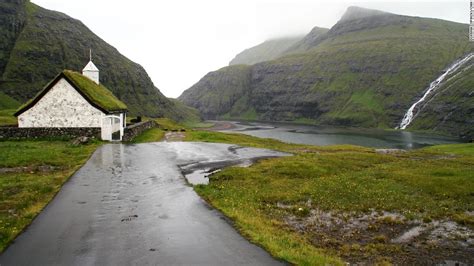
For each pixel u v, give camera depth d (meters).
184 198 22.47
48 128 54.53
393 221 20.83
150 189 24.53
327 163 40.06
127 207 20.05
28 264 12.56
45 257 13.17
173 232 16.14
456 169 37.16
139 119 87.44
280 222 19.81
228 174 31.70
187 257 13.36
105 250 13.89
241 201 23.12
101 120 56.03
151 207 20.19
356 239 17.97
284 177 32.50
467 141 165.12
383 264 14.67
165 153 43.41
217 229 16.75
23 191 22.75
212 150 49.03
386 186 29.41
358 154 50.59
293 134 197.62
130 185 25.56
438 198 26.50
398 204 24.34
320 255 14.53
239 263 12.94
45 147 44.31
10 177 26.88
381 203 24.44
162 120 136.12
